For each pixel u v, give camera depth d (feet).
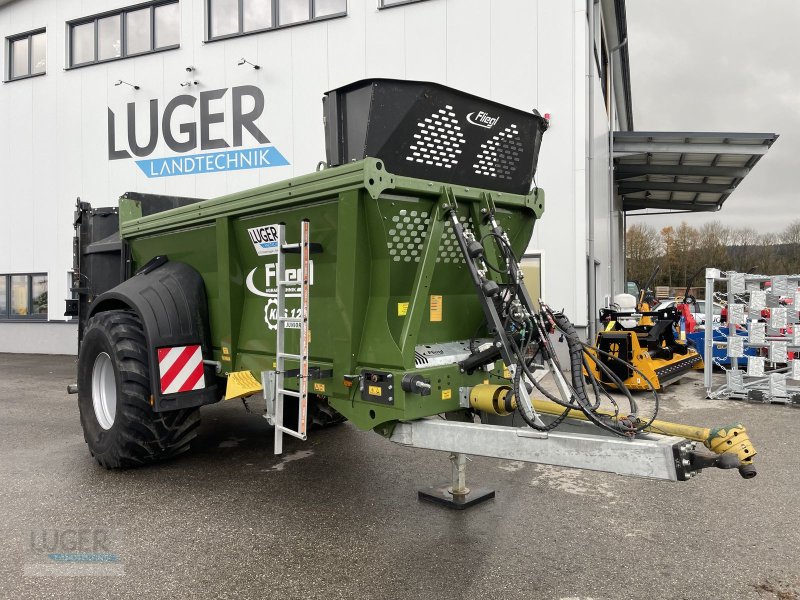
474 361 12.50
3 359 46.16
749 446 9.54
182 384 15.76
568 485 15.38
